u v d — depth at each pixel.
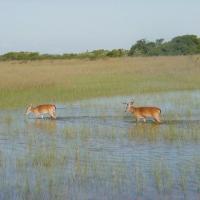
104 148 47.12
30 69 143.38
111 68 146.75
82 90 96.88
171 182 34.91
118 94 94.69
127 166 39.81
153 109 62.03
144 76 126.12
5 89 93.69
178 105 77.81
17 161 41.94
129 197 32.22
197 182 34.91
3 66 163.38
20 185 35.03
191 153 44.28
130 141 50.41
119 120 64.69
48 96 88.81
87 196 32.62
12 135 55.03
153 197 32.09
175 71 138.25
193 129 55.72
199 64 153.25
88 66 154.25
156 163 40.28
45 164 40.88
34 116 70.56
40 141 51.31
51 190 33.94
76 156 43.69
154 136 52.53
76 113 71.81
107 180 36.06
